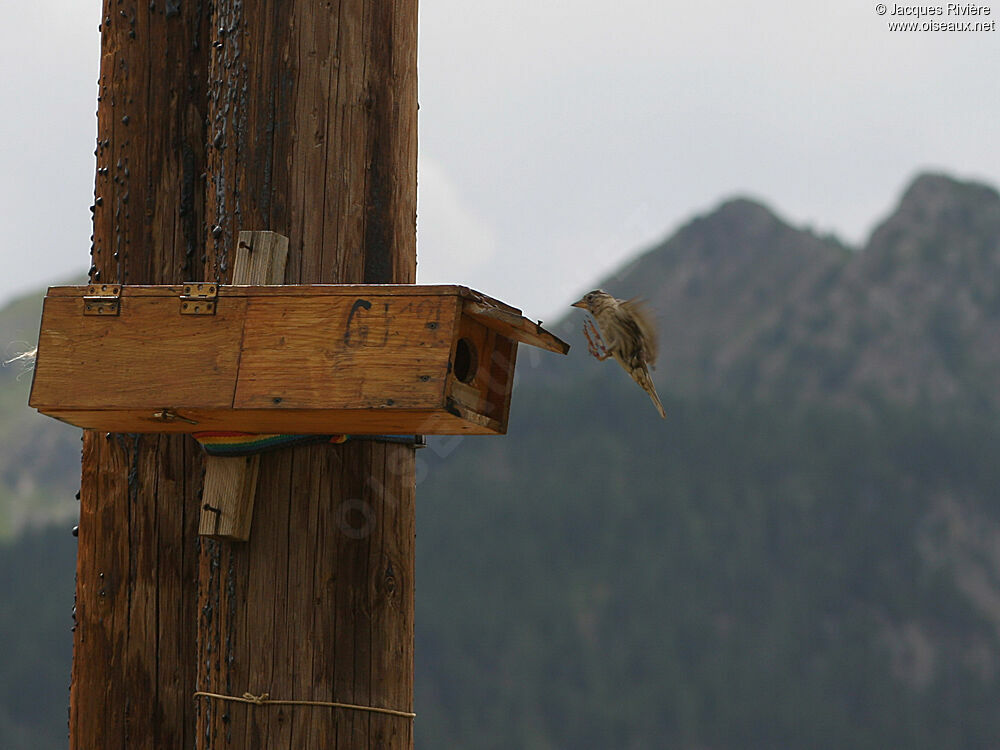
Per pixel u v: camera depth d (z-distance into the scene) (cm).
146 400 466
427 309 455
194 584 540
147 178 567
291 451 488
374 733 480
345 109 505
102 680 542
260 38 504
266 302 466
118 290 477
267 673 480
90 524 550
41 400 473
